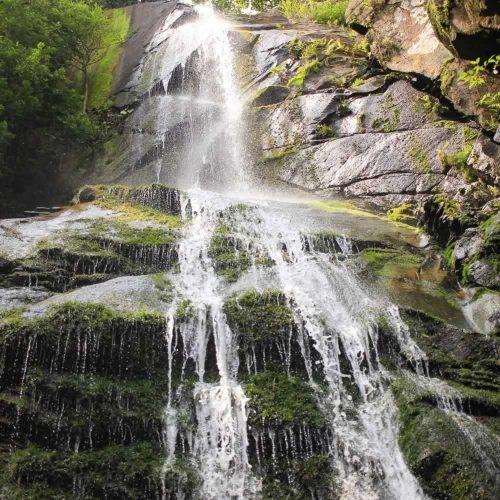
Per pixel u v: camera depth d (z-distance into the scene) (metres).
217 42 13.88
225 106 12.55
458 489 4.71
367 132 10.09
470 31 7.50
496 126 7.95
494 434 5.12
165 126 12.52
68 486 4.74
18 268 6.52
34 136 12.45
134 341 5.50
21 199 12.20
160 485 4.81
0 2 12.62
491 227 7.03
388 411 5.38
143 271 6.93
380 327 5.99
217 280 6.73
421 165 9.06
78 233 7.27
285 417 5.18
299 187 10.20
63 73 12.65
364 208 9.27
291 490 4.91
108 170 12.35
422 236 8.12
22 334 5.28
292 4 15.98
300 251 7.50
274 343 5.76
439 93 9.45
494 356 5.87
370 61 11.14
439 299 6.82
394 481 4.95
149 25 16.34
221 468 4.99
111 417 5.07
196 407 5.30
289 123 11.02
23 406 5.00
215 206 8.26
